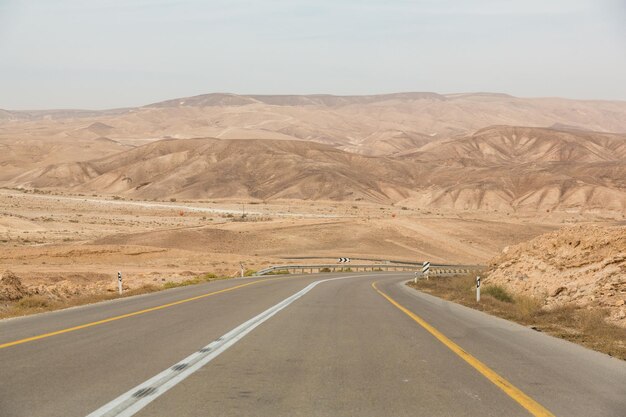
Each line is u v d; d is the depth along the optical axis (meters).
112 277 51.19
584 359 11.23
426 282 44.00
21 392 7.82
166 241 103.75
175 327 14.73
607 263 23.62
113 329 14.29
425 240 122.38
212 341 12.43
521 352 11.84
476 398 7.86
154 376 8.88
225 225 125.50
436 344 12.56
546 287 25.81
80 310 19.62
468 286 35.50
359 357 10.83
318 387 8.34
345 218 144.50
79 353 10.84
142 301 23.22
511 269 31.86
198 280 43.53
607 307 19.84
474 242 125.44
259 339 12.93
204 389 8.13
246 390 8.10
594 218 169.00
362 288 33.88
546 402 7.73
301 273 65.00
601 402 7.84
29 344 11.88
